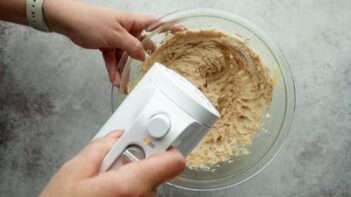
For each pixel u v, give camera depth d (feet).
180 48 1.64
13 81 1.79
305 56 1.70
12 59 1.80
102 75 1.77
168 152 1.05
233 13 1.70
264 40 1.56
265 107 1.61
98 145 1.09
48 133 1.76
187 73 1.61
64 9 1.59
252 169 1.55
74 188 1.02
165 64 1.63
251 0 1.72
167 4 1.75
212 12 1.56
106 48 1.65
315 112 1.68
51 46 1.80
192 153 1.59
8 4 1.60
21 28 1.80
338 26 1.69
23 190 1.73
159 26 1.59
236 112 1.63
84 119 1.76
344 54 1.69
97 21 1.58
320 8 1.70
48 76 1.79
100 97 1.76
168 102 1.09
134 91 1.18
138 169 1.01
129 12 1.64
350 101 1.67
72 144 1.74
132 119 1.14
